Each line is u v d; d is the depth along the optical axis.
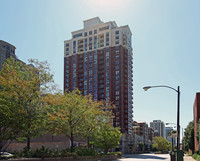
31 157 20.77
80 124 29.67
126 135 103.81
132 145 108.31
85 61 116.31
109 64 109.88
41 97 22.17
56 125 27.66
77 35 121.81
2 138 18.30
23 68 23.83
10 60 23.95
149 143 168.75
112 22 118.12
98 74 111.81
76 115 28.52
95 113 31.08
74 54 119.69
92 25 123.56
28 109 19.80
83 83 113.94
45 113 24.47
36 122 21.30
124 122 104.69
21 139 21.08
